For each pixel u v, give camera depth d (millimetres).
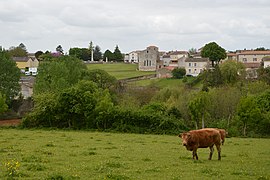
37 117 64812
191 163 27188
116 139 46969
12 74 96875
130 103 85750
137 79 151500
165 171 23562
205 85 109438
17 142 40062
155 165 25938
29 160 26234
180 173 22969
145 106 72188
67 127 64812
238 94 82000
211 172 23328
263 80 116062
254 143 47344
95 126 63875
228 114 77250
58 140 43250
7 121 79688
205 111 70812
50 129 62938
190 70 178625
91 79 98438
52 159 27719
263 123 65062
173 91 99500
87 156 29891
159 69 172875
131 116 62719
